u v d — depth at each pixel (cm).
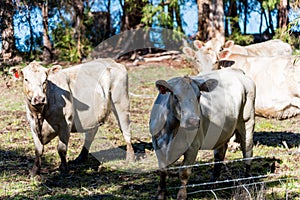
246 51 1097
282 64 877
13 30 2122
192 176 725
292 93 864
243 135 693
